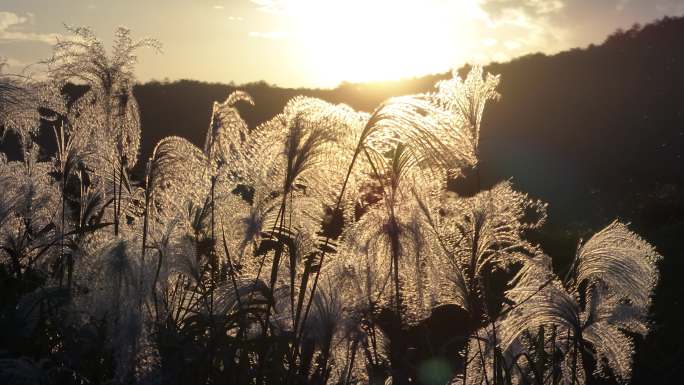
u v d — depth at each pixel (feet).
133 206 13.60
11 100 13.11
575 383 11.60
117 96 12.80
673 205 60.13
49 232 13.41
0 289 11.86
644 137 123.85
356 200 11.42
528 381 11.37
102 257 10.07
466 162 10.73
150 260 10.66
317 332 10.89
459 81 11.07
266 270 11.95
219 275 12.30
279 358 10.73
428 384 11.20
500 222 11.34
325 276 11.43
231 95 13.23
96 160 13.20
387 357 11.50
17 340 10.78
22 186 13.69
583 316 12.00
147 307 10.36
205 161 12.50
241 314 10.58
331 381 11.26
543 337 11.53
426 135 10.49
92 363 10.43
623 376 12.28
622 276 11.87
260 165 11.37
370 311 11.20
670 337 21.03
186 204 12.40
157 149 12.30
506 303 11.34
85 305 10.36
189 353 10.30
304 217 11.68
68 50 12.71
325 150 10.83
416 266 10.99
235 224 12.16
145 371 9.78
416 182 11.07
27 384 9.75
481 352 11.16
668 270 32.86
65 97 13.51
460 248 11.19
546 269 11.70
